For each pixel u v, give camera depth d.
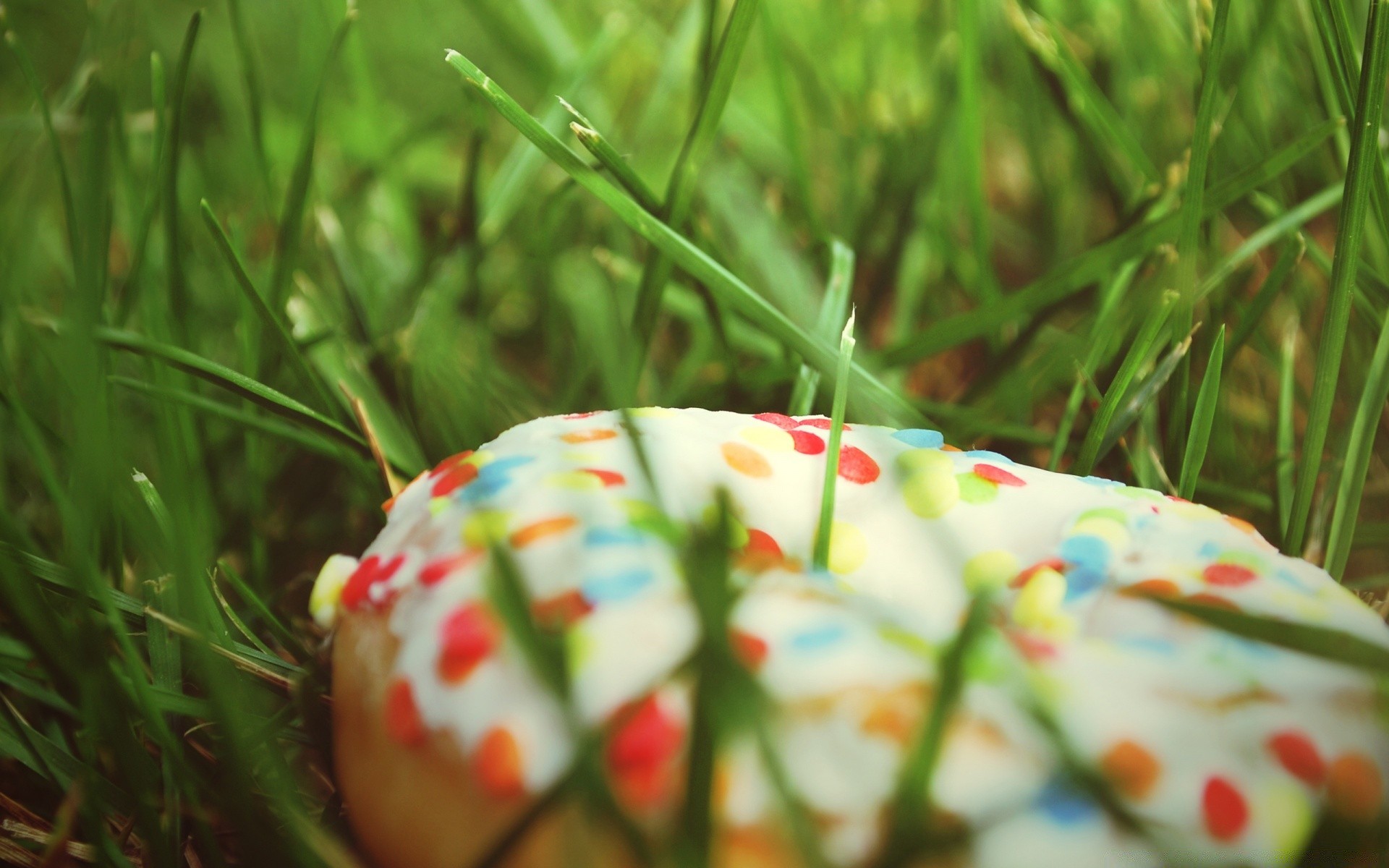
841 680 0.18
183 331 0.27
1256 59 0.31
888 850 0.18
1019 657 0.19
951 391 0.35
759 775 0.18
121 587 0.24
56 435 0.25
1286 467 0.26
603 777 0.18
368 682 0.19
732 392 0.29
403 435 0.29
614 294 0.34
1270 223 0.32
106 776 0.23
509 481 0.20
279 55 0.51
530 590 0.19
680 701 0.18
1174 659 0.19
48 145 0.35
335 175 0.42
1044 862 0.18
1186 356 0.26
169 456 0.23
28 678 0.24
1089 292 0.31
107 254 0.26
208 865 0.22
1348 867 0.18
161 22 0.49
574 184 0.34
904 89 0.43
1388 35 0.23
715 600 0.19
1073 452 0.28
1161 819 0.18
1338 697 0.19
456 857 0.19
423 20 0.53
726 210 0.36
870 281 0.38
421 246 0.38
